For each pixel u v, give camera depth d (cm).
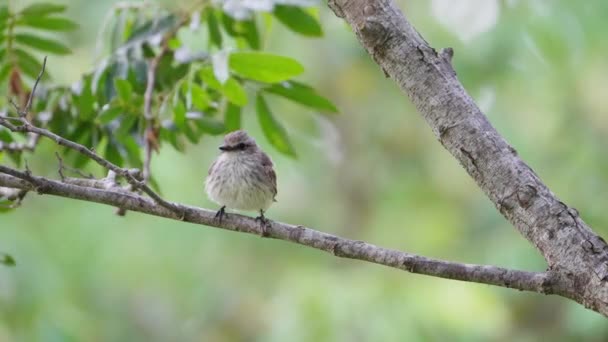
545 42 1448
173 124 898
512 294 1493
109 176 740
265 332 1426
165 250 1480
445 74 593
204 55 921
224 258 1516
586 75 1517
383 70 610
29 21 989
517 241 1393
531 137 1541
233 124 955
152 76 923
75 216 1471
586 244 540
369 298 1299
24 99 977
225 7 922
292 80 926
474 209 1602
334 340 1274
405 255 623
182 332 1546
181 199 1417
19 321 1291
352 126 1727
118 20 998
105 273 1462
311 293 1309
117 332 1509
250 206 987
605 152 1498
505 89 1541
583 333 1352
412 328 1271
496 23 1484
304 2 927
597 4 1426
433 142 1697
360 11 609
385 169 1695
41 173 1123
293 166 1527
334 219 1638
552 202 555
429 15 1555
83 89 936
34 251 1341
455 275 598
